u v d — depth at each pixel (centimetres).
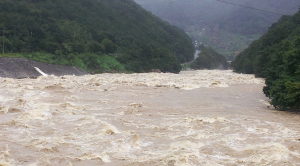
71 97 2533
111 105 2283
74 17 10500
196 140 1384
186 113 2030
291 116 2003
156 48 10569
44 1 10225
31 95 2508
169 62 9919
